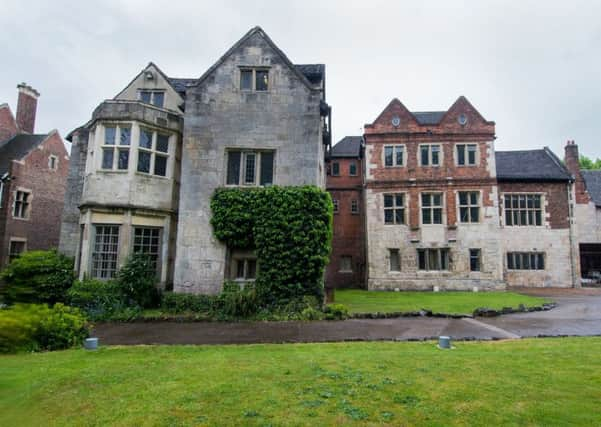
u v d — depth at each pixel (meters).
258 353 7.58
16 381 5.69
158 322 11.72
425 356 7.12
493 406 4.73
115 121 14.28
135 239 14.22
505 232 25.30
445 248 23.42
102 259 13.79
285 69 15.15
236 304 12.30
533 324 11.12
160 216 14.73
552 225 25.14
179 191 15.63
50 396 5.11
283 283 13.24
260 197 13.95
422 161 24.44
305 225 13.70
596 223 29.52
